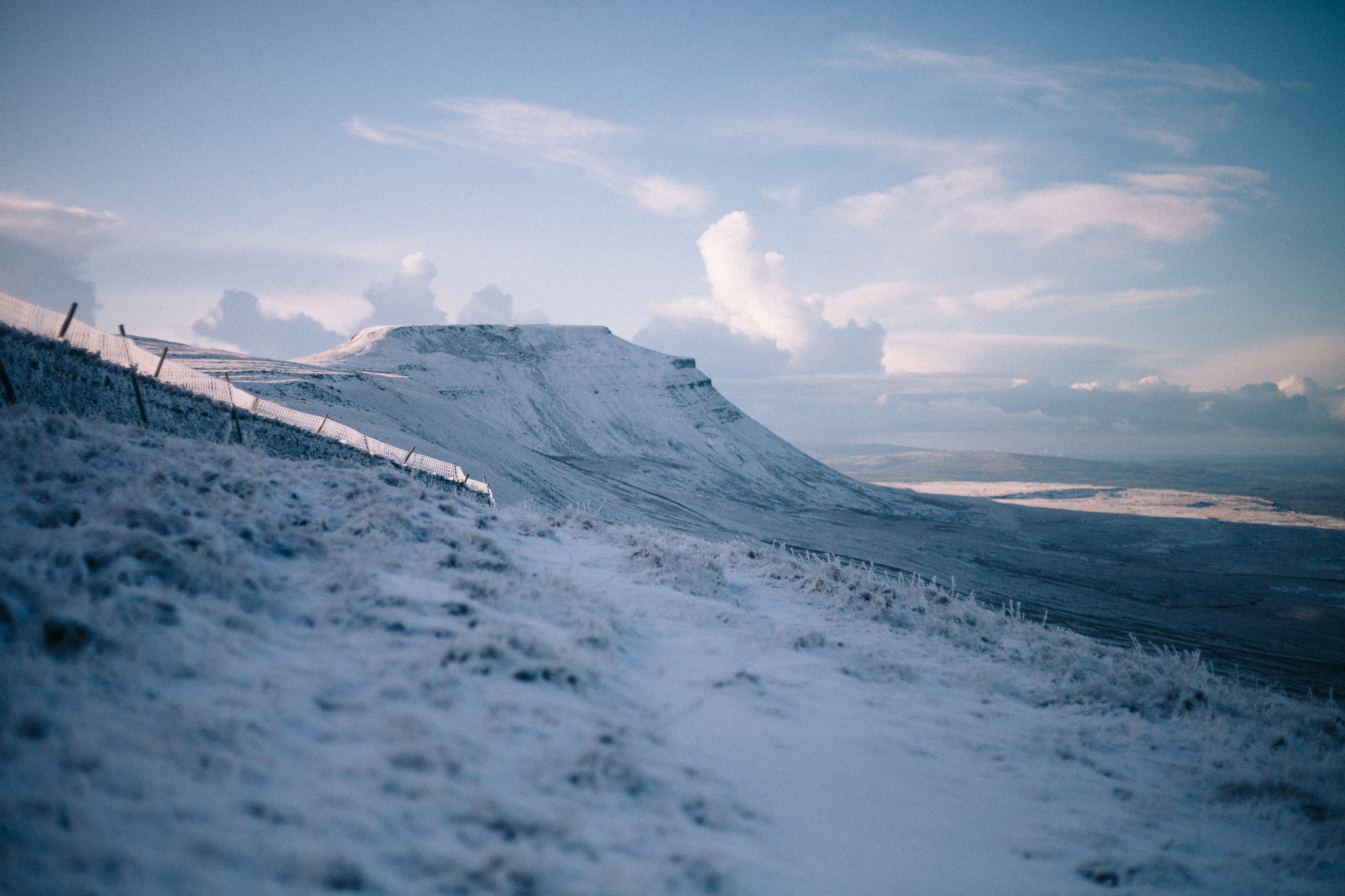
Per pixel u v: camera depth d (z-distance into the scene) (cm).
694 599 822
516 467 6066
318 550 641
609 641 599
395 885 261
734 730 500
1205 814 503
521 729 401
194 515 583
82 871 233
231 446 965
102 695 328
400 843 283
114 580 422
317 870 252
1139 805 500
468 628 532
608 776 377
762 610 875
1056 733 614
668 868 314
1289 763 584
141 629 389
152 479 615
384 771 322
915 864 378
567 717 434
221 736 322
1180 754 616
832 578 1038
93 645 358
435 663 449
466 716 398
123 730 308
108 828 252
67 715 307
